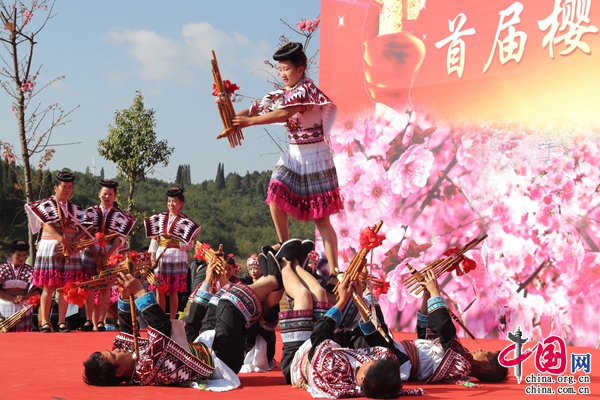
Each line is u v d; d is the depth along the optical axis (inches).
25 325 286.8
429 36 296.5
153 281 168.9
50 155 443.2
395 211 303.4
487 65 277.9
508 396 133.6
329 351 134.1
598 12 247.9
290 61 169.6
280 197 173.6
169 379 141.0
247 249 1866.4
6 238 1215.6
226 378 146.5
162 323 141.9
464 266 157.2
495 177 273.1
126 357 141.5
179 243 294.2
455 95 286.7
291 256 156.9
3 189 1218.6
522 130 266.7
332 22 329.1
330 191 175.6
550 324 253.3
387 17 310.3
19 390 134.7
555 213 255.4
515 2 270.5
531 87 264.7
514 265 265.1
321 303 151.6
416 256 294.7
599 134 247.0
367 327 151.2
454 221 284.2
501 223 270.2
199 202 2297.0
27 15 422.3
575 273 248.4
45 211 268.8
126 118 614.2
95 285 141.9
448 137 287.9
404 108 303.0
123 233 287.0
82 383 144.4
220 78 158.6
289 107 165.9
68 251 265.4
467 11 284.7
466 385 147.9
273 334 175.3
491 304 270.7
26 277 298.0
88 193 1684.3
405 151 301.3
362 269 146.6
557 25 258.8
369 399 128.6
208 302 165.9
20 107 428.8
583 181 249.4
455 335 152.5
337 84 326.3
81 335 253.9
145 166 613.0
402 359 152.8
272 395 132.7
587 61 250.5
